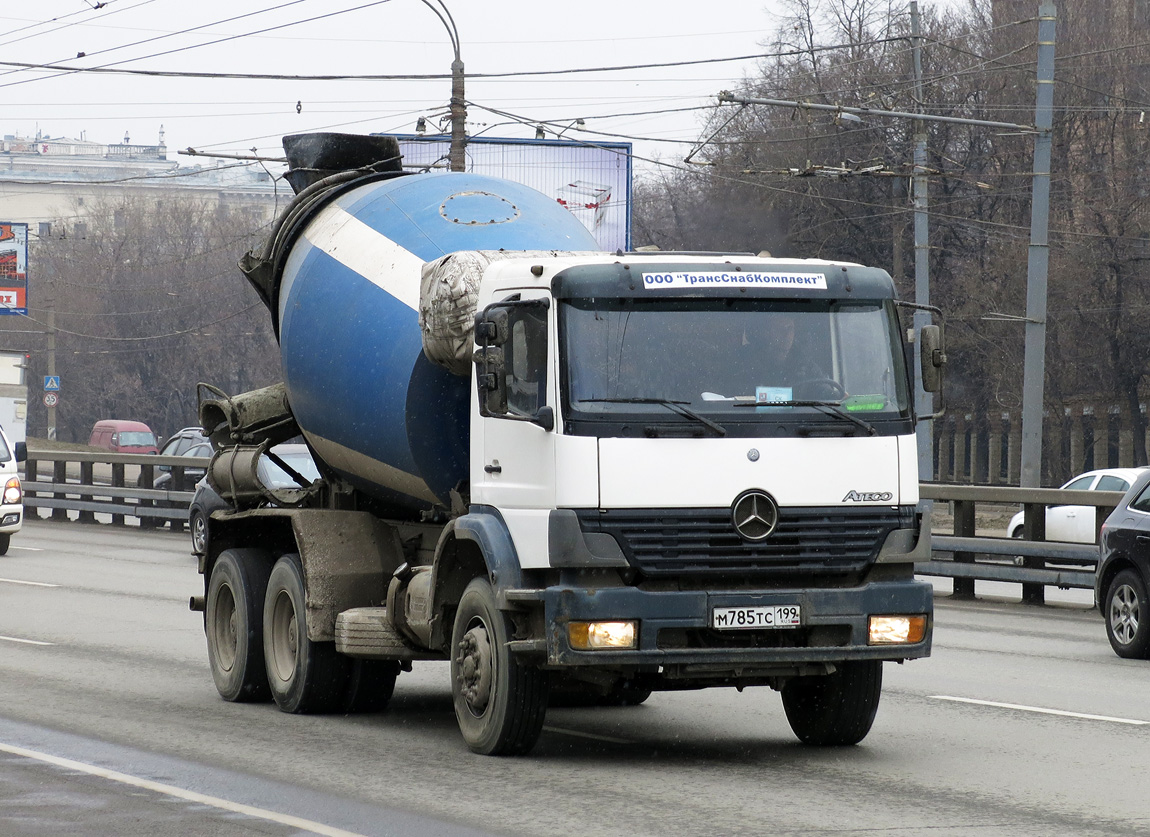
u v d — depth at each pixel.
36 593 43.41
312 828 15.89
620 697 25.62
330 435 25.08
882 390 19.47
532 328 19.16
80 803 17.16
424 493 23.38
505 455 19.48
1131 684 27.20
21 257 135.12
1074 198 110.19
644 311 18.94
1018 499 43.72
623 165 102.50
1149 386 110.25
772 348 19.17
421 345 22.62
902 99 108.69
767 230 114.50
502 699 19.64
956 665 29.83
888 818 16.27
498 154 100.81
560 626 18.30
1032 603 43.66
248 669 25.55
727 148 111.00
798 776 18.80
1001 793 17.67
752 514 18.69
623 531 18.44
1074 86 109.56
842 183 110.75
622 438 18.50
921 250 67.75
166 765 19.56
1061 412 109.56
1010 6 113.56
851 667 20.53
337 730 22.78
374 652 22.91
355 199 26.44
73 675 28.14
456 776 18.80
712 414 18.78
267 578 26.05
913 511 19.41
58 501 75.94
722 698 26.30
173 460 69.31
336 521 24.59
